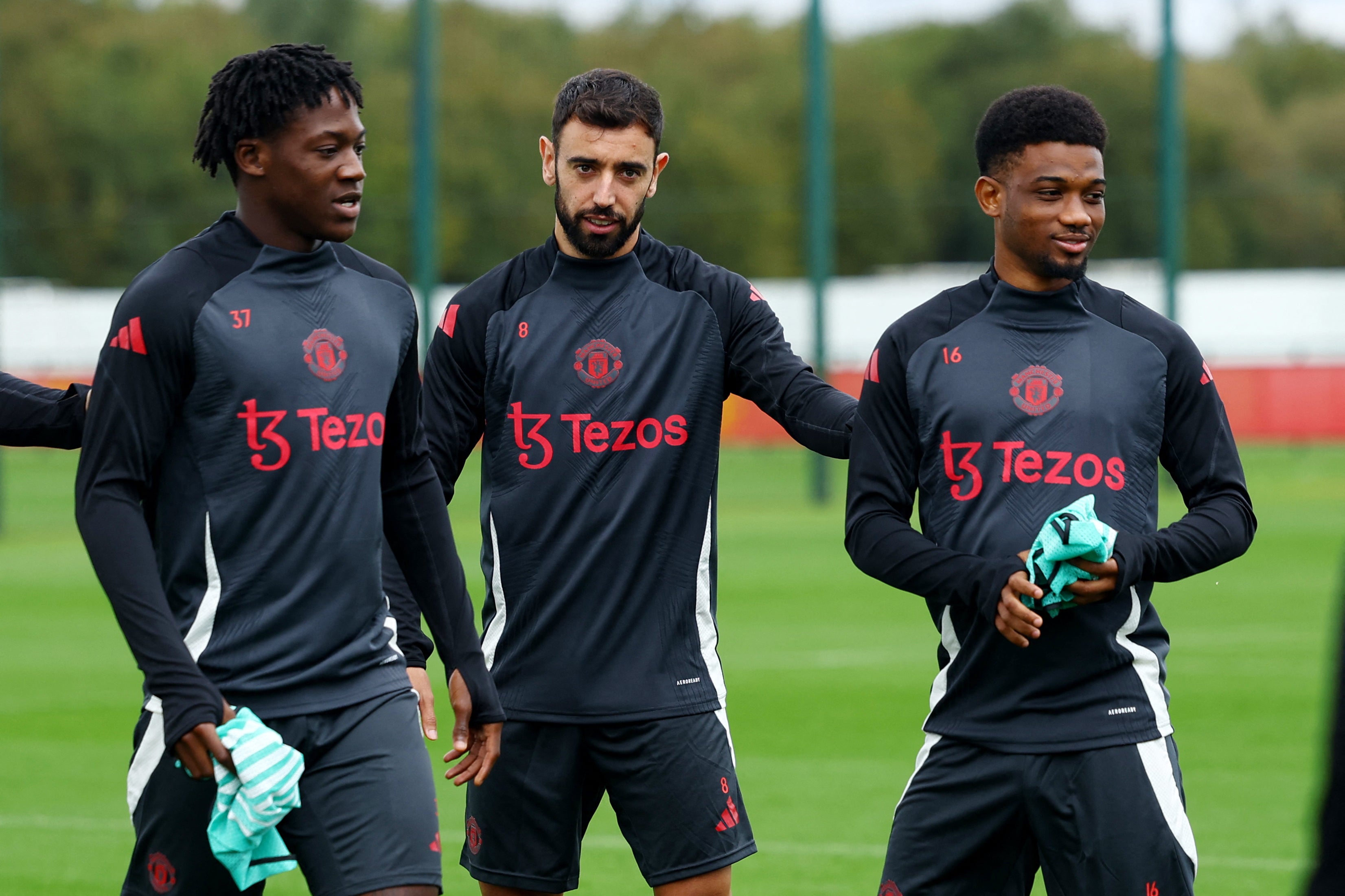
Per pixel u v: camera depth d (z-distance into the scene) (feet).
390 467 46.44
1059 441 46.37
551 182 54.90
